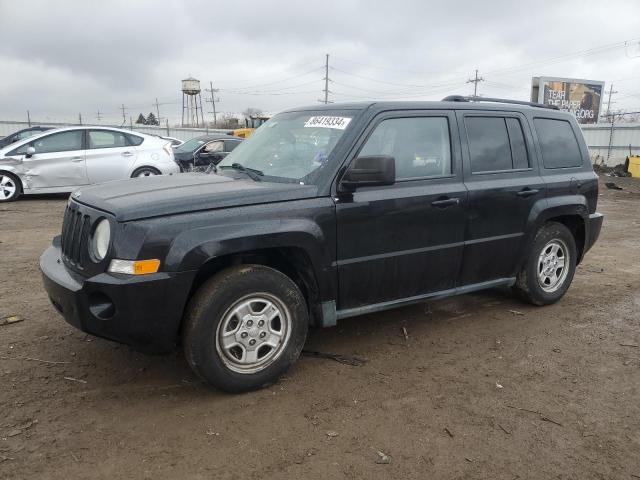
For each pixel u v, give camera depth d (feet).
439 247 14.10
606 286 20.51
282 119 15.29
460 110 14.83
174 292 10.41
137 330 10.40
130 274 10.16
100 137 39.78
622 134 104.88
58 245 13.52
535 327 15.97
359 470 9.19
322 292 12.35
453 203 14.10
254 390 11.71
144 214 10.41
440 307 17.58
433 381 12.44
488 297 18.70
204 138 54.19
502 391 12.05
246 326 11.38
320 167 12.48
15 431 9.97
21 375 12.14
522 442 10.12
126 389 11.68
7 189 38.01
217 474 8.98
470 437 10.24
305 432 10.25
